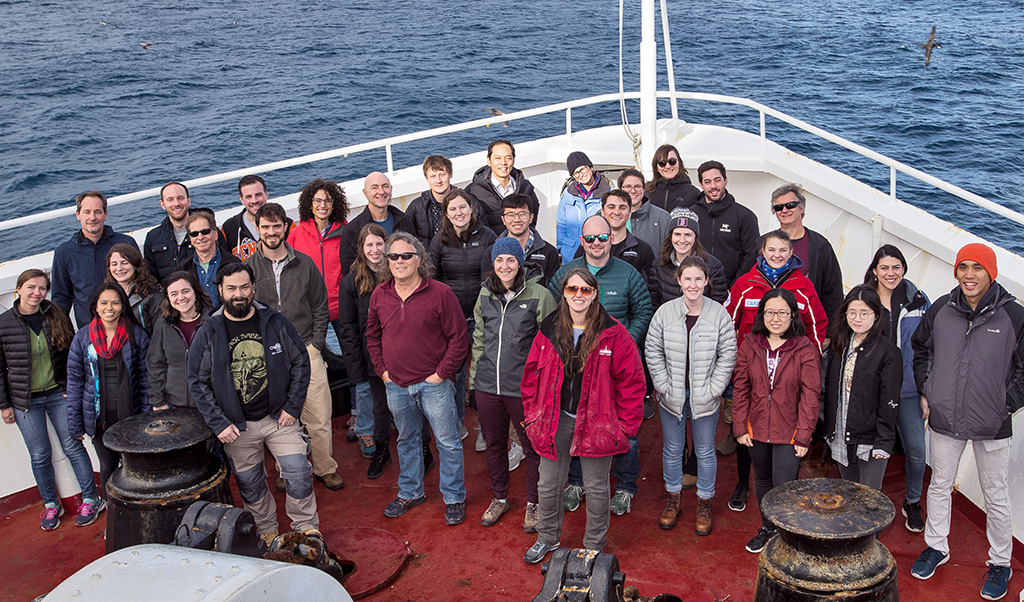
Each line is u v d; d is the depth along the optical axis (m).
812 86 23.67
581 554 3.14
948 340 3.95
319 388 4.99
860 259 6.26
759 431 4.30
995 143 17.16
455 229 5.16
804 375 4.18
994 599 3.97
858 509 3.23
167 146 19.16
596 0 46.38
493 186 5.88
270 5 47.12
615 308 4.70
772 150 7.20
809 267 5.02
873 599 3.17
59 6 47.91
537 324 4.43
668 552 4.40
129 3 49.06
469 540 4.57
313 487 4.91
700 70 26.61
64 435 4.86
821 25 36.09
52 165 18.02
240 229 5.58
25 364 4.65
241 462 4.36
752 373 4.30
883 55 28.75
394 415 4.70
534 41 33.00
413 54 30.45
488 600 4.07
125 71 28.62
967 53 28.69
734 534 4.53
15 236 14.08
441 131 6.95
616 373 4.05
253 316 4.28
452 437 4.64
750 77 25.33
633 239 5.12
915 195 14.22
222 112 22.30
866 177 15.18
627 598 3.32
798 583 3.18
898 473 5.02
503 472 4.70
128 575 2.81
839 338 4.16
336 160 17.20
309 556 3.72
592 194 5.83
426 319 4.44
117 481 3.88
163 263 5.22
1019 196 14.10
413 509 4.89
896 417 4.09
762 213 7.37
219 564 2.85
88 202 4.92
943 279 5.57
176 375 4.53
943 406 3.96
